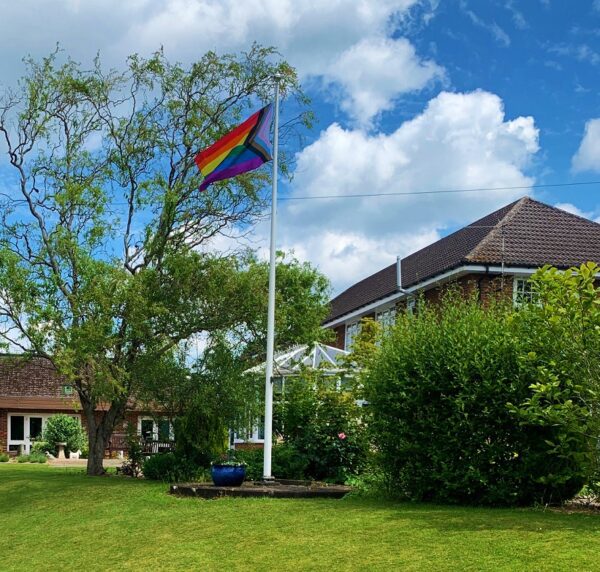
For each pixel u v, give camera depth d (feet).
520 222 84.84
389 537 28.43
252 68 65.92
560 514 32.53
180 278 58.34
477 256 76.59
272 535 30.68
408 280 94.12
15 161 63.93
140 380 57.16
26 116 63.36
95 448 66.23
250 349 60.70
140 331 56.70
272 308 48.83
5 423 124.06
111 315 57.00
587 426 31.71
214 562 27.53
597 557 23.66
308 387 57.57
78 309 57.36
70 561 30.45
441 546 26.35
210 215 65.36
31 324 57.52
